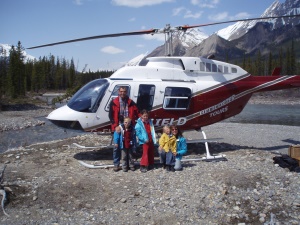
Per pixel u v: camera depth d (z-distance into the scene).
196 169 7.62
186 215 5.45
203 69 9.50
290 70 93.88
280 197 6.07
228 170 7.39
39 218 5.30
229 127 18.14
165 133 7.57
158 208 5.67
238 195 6.12
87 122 8.04
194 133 15.56
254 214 5.48
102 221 5.26
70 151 9.71
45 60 109.62
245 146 11.49
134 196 6.08
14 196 5.96
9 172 7.38
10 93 55.66
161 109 8.61
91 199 5.95
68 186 6.42
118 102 7.60
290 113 36.41
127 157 7.52
